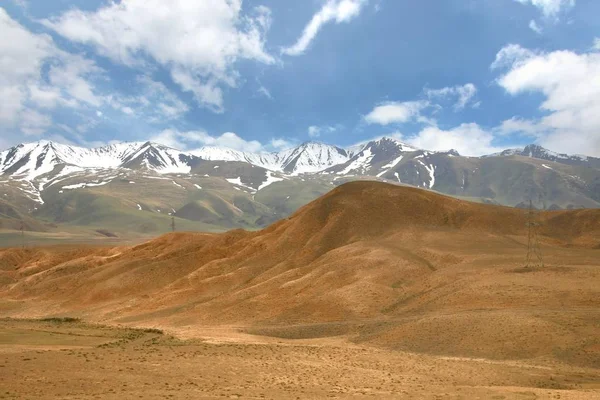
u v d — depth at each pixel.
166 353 46.75
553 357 50.16
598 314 58.59
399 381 39.97
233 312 86.44
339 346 59.03
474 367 47.03
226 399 30.83
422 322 64.25
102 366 39.66
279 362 45.75
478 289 74.44
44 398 29.58
